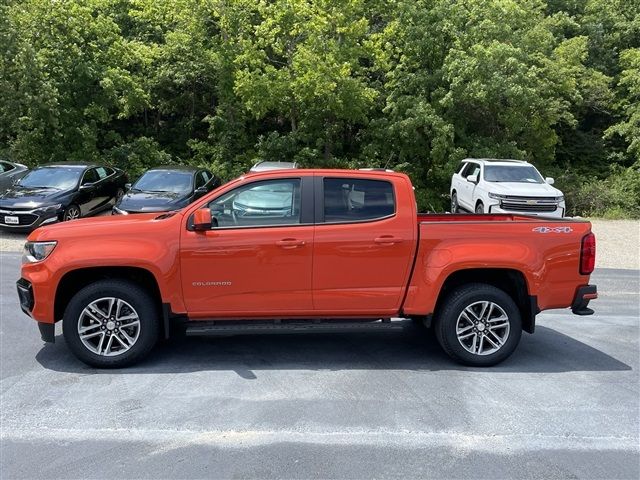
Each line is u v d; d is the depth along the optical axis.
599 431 4.29
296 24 21.14
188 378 5.19
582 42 26.67
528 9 25.39
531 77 21.69
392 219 5.46
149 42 26.05
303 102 21.89
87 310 5.28
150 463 3.75
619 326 7.26
